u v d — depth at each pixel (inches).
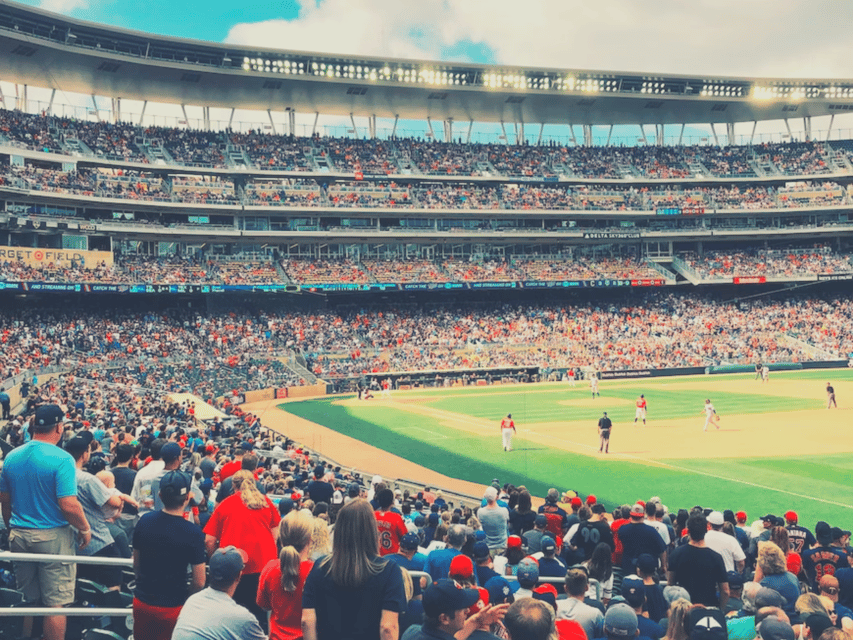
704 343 3157.0
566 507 794.2
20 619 281.3
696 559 374.6
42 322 2331.4
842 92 3599.9
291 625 252.5
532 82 3326.8
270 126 3312.0
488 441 1445.6
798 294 3540.8
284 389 2477.9
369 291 3161.9
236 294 2869.1
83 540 286.5
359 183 3233.3
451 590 200.8
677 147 3806.6
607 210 3425.2
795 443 1333.7
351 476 957.2
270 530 317.1
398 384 2768.2
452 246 3378.4
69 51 2516.0
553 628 212.2
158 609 251.0
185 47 2773.1
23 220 2298.2
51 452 282.5
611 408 1947.6
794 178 3590.1
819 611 294.2
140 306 2716.5
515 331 3184.1
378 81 3112.7
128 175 2783.0
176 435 877.2
